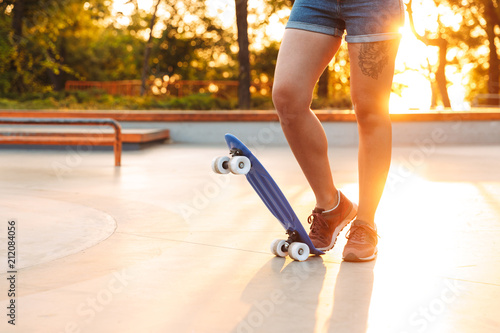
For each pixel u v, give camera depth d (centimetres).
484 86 3675
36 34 2222
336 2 243
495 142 1152
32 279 224
